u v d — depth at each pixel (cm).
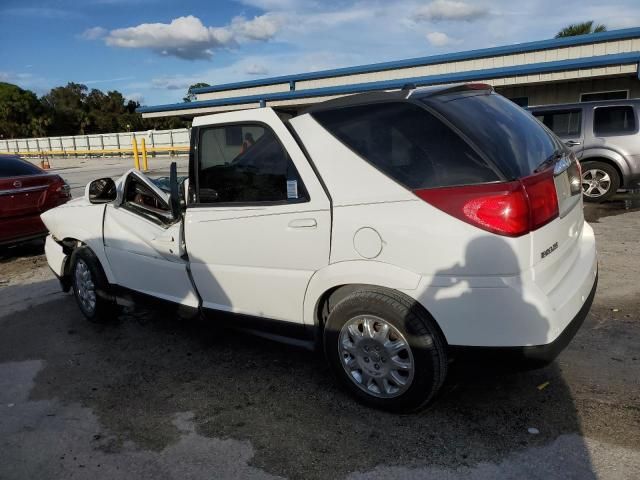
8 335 475
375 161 279
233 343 422
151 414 323
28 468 279
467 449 265
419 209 263
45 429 315
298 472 260
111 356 413
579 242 335
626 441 262
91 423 318
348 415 304
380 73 1945
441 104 277
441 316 263
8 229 725
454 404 306
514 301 248
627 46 1476
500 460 255
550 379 326
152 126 7619
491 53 1692
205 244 355
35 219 752
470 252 251
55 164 3591
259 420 307
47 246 530
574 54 1564
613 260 559
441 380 276
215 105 2194
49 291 601
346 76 2034
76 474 271
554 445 263
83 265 480
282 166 312
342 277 289
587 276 302
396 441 277
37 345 447
